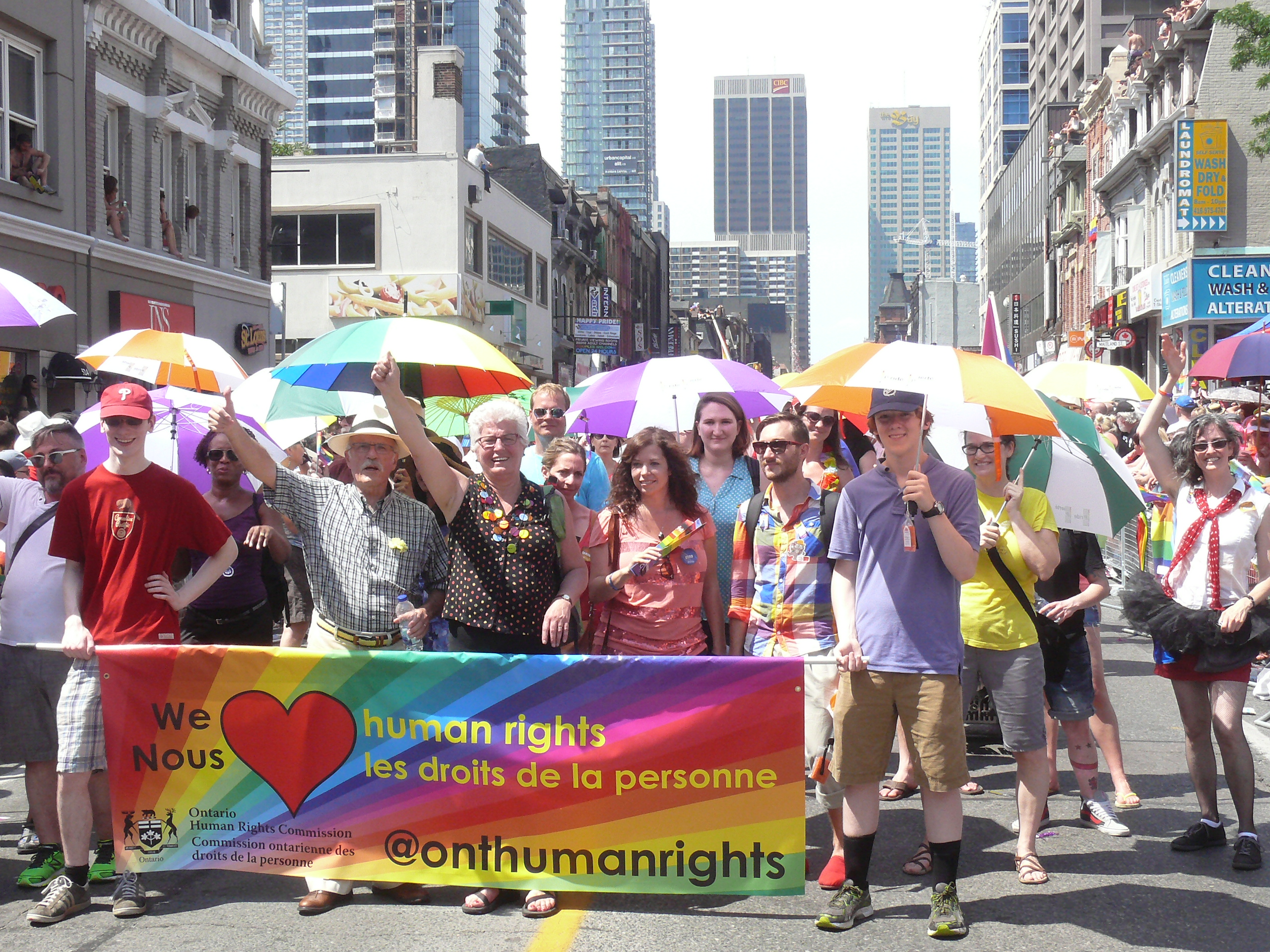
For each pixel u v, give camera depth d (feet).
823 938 15.44
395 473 19.81
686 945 15.16
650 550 18.10
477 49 427.74
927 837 17.87
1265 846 19.10
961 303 209.87
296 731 16.90
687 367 24.31
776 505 18.84
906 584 15.89
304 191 131.85
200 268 85.15
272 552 20.33
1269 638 18.02
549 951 14.90
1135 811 21.38
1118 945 15.17
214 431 20.44
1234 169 116.47
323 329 130.82
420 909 16.66
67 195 69.41
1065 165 184.24
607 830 16.35
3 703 17.71
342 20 434.30
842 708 16.26
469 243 138.21
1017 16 317.63
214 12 90.43
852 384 16.14
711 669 16.17
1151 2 218.38
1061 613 19.75
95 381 66.85
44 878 17.61
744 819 16.17
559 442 19.06
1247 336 31.73
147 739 17.11
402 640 17.90
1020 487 18.17
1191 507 19.17
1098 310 157.28
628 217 255.70
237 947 15.12
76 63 70.13
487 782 16.56
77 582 17.22
